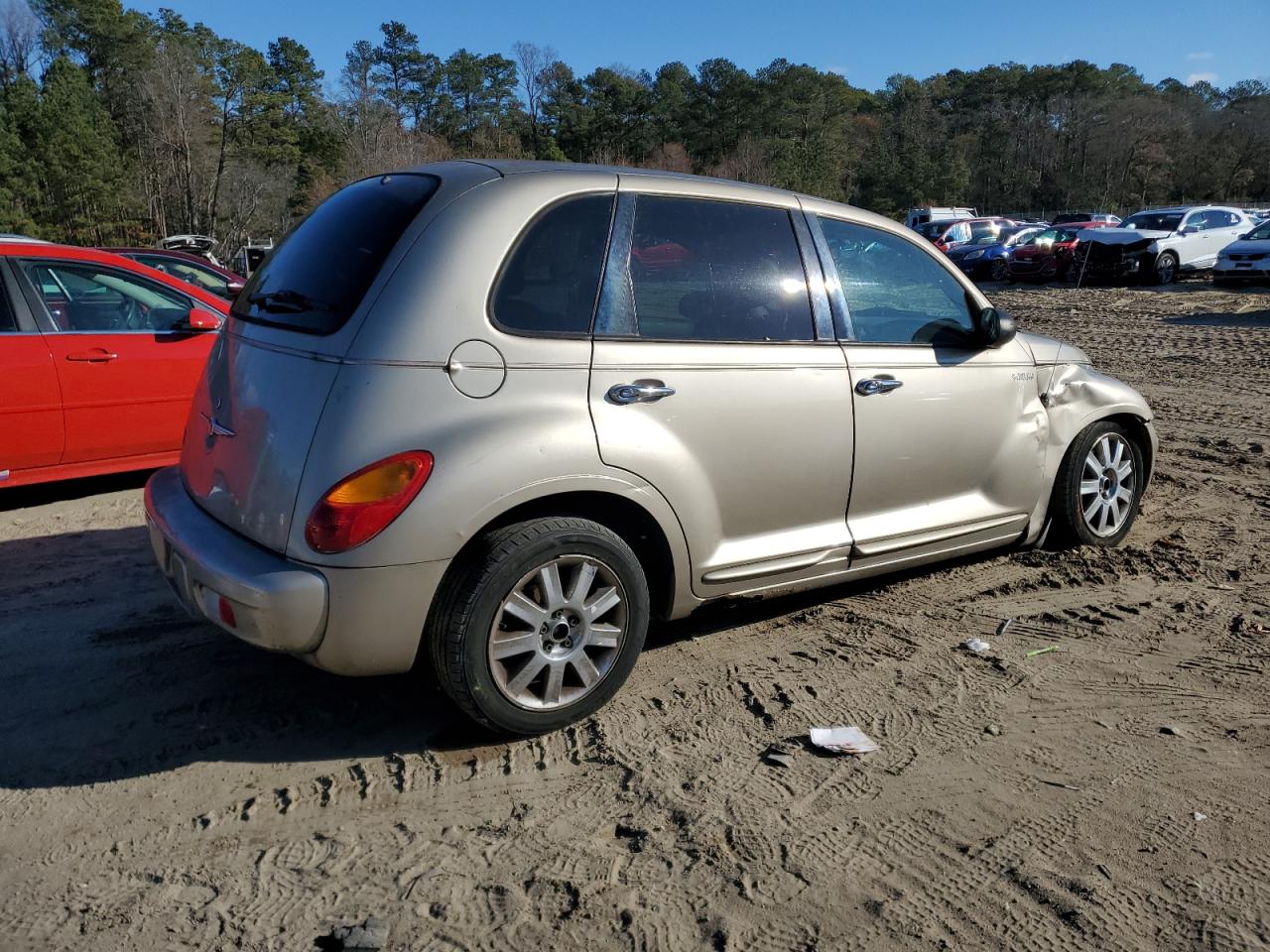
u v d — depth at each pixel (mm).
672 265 3574
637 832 2871
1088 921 2494
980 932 2465
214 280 10125
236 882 2670
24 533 5527
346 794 3070
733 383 3615
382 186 3594
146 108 76500
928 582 4820
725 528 3699
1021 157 114062
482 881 2668
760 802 3010
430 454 3010
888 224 4270
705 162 95688
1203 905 2551
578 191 3436
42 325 5781
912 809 2973
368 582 2979
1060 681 3789
